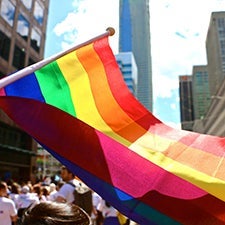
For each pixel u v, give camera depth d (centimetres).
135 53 19962
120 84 341
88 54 336
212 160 260
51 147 230
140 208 232
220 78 11075
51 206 128
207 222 227
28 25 3800
